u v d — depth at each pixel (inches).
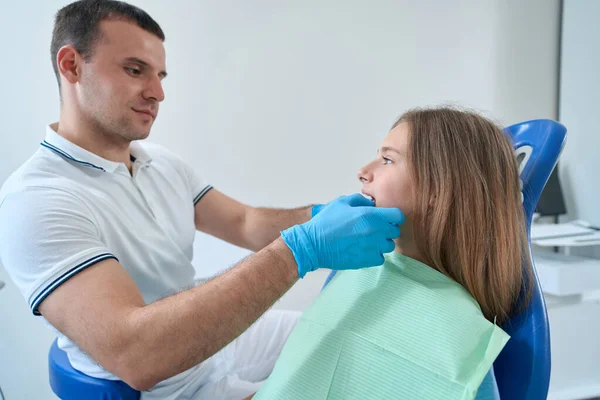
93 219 30.5
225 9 57.1
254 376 40.1
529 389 24.7
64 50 32.5
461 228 24.6
